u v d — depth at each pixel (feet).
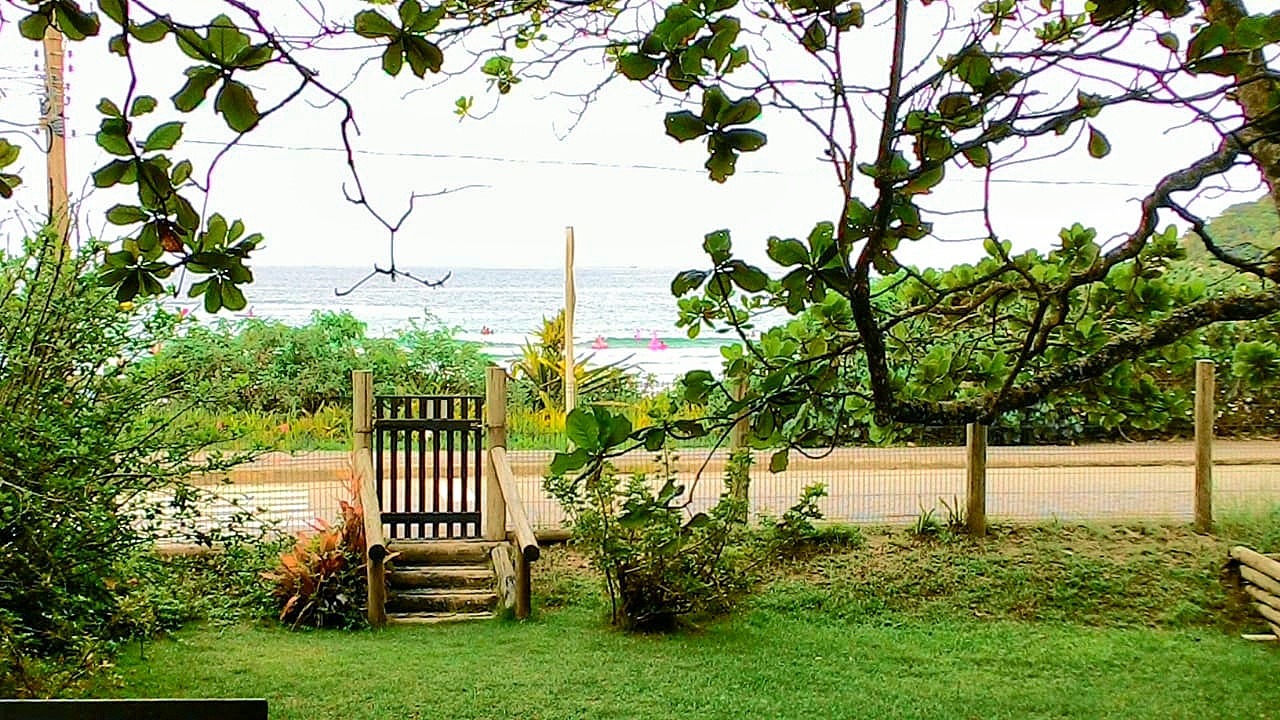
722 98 5.48
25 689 15.87
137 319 18.61
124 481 17.88
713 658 22.71
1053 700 20.06
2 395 17.24
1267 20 5.62
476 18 7.29
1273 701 20.07
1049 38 7.23
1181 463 37.40
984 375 9.71
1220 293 10.51
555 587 28.45
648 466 33.88
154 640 21.16
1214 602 26.53
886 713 19.30
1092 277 7.62
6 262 18.01
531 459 36.96
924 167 6.22
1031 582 27.43
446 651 23.32
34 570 16.17
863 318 7.11
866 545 29.50
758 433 8.18
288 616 25.73
